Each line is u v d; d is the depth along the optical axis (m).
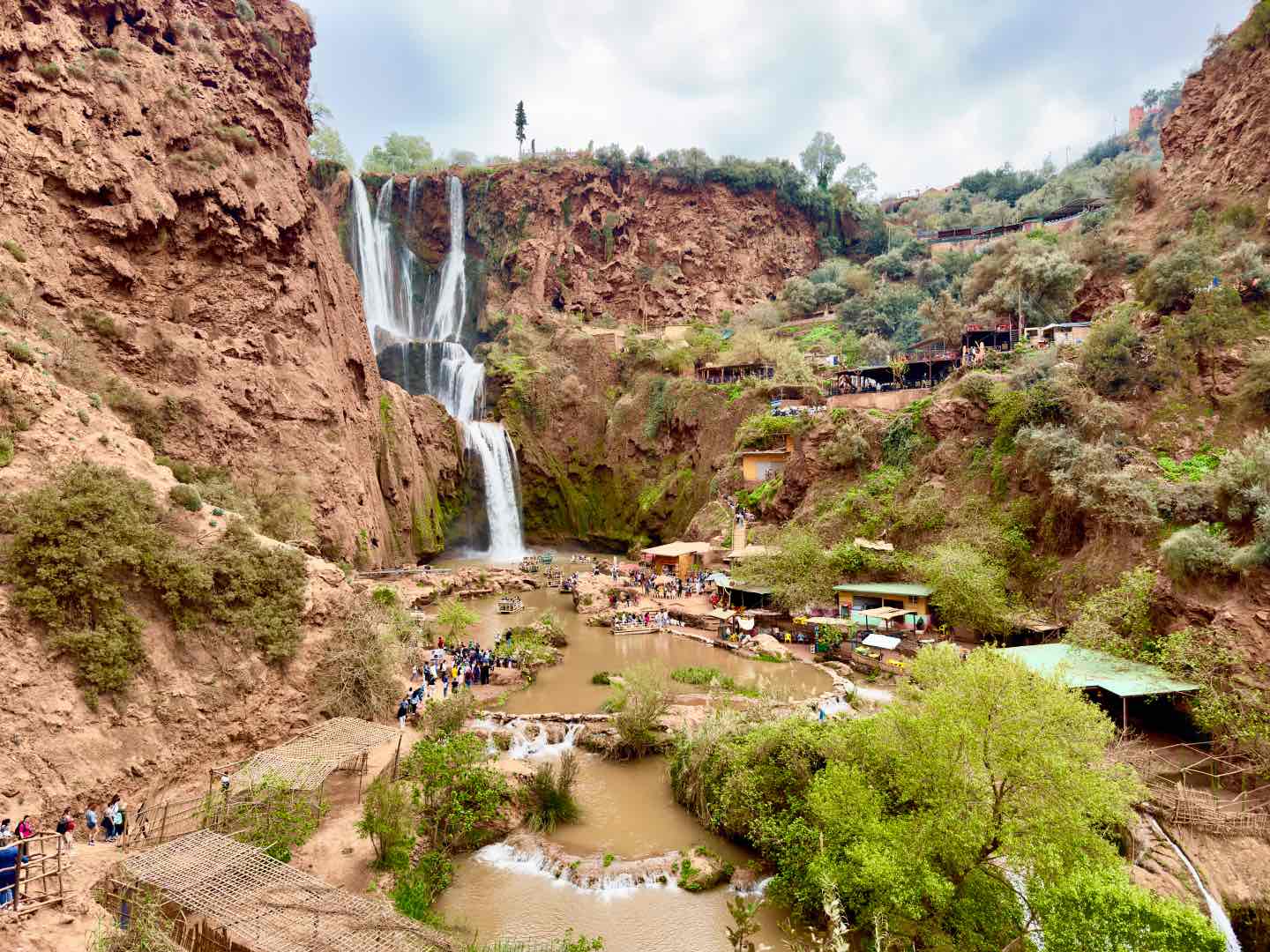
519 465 87.25
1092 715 19.50
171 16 51.00
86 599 22.70
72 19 43.81
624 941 20.12
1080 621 33.22
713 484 71.81
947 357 63.28
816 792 21.47
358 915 16.05
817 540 52.25
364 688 29.94
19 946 13.84
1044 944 16.80
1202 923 14.96
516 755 30.64
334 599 31.62
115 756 21.70
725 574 57.31
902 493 51.94
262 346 49.28
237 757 25.33
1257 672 26.42
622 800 27.75
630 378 91.62
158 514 26.94
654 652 45.41
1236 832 22.34
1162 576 31.50
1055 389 44.06
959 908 19.09
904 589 43.91
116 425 31.03
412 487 67.75
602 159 113.38
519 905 21.59
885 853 19.02
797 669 41.31
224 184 48.31
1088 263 61.75
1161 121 171.25
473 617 46.38
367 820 21.94
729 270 116.62
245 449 45.59
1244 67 56.03
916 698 22.92
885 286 105.56
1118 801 19.50
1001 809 19.25
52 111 40.03
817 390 71.12
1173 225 57.72
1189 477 35.53
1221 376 38.88
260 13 60.91
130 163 43.19
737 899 18.30
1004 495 44.72
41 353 32.81
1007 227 117.38
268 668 27.50
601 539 86.12
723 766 26.33
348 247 101.44
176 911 16.61
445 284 111.75
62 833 18.91
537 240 106.00
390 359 89.38
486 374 92.56
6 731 19.59
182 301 45.47
